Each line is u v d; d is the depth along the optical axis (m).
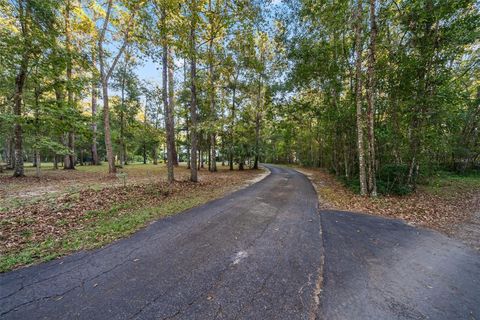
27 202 6.21
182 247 3.81
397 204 7.59
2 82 9.99
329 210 6.79
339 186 12.10
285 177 16.23
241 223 5.18
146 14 8.83
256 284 2.74
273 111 17.84
